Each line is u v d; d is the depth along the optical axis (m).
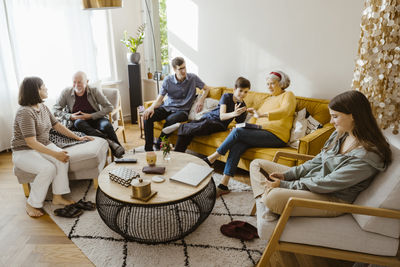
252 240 1.78
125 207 2.05
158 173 1.90
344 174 1.30
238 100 2.65
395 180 1.19
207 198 2.17
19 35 3.19
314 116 2.48
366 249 1.30
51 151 2.04
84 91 2.97
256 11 2.90
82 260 1.63
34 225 1.96
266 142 2.35
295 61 2.75
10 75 3.19
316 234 1.33
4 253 1.69
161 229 1.83
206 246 1.72
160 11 4.09
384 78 1.62
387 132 2.02
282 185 1.50
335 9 2.40
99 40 4.05
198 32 3.50
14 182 2.59
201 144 2.80
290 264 1.62
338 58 2.48
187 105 3.18
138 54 4.13
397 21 1.52
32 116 2.04
